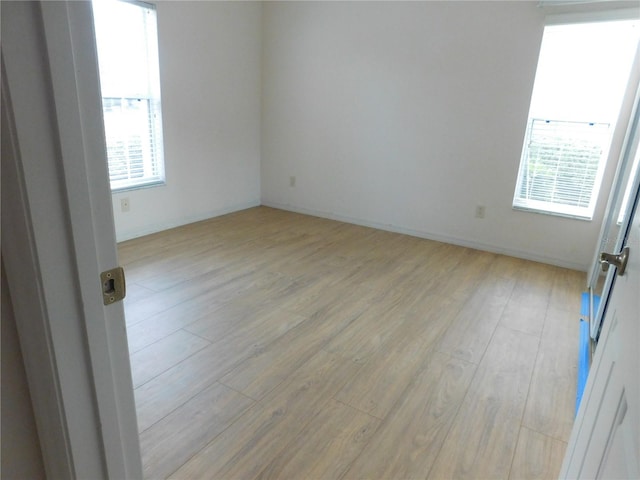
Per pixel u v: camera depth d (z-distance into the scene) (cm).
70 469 69
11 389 65
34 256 57
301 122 459
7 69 50
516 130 352
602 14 299
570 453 114
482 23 346
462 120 373
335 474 148
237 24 425
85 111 59
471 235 392
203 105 410
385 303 277
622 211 249
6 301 61
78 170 59
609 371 90
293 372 202
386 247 385
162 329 233
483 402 187
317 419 173
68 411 66
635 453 59
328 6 410
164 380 192
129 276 298
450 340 236
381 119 411
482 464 154
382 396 188
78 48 56
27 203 55
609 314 107
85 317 65
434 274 328
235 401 181
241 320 247
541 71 335
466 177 383
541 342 237
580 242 344
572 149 337
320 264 338
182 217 417
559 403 188
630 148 260
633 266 86
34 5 50
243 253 354
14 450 67
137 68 349
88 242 63
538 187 358
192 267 320
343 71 419
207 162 430
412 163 406
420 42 375
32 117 53
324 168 458
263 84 472
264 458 153
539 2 317
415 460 155
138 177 372
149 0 340
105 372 70
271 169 495
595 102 321
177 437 160
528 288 309
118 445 76
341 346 225
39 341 62
